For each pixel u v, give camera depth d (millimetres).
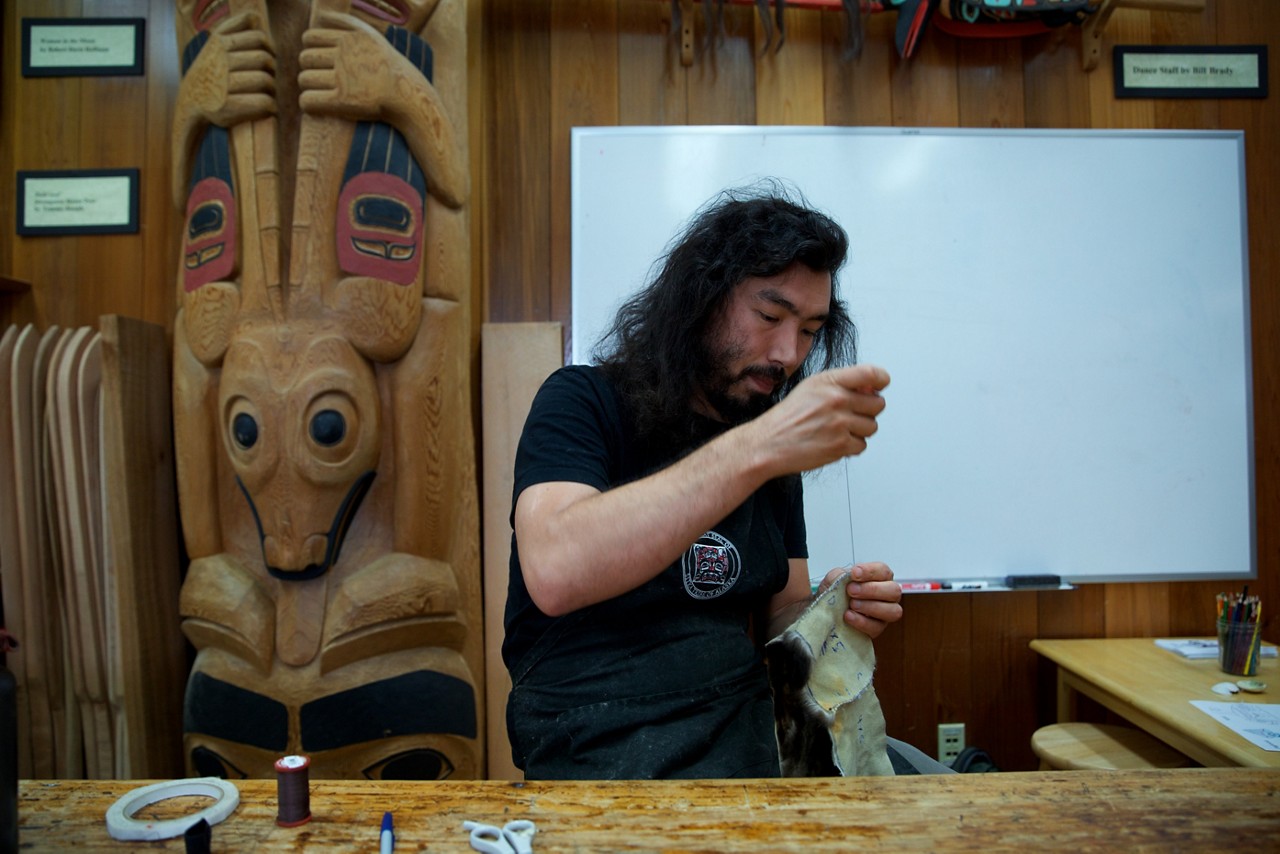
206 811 616
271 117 1353
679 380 946
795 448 693
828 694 945
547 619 898
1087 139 1825
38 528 1606
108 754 1623
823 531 1794
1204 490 1834
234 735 1339
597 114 1802
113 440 1478
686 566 891
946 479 1807
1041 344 1819
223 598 1362
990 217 1814
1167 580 1824
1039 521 1817
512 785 687
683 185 1779
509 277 1783
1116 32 1866
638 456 944
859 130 1796
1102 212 1828
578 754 833
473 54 1772
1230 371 1840
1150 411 1827
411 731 1350
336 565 1364
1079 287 1824
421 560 1395
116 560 1479
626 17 1807
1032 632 1835
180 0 1511
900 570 1801
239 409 1322
